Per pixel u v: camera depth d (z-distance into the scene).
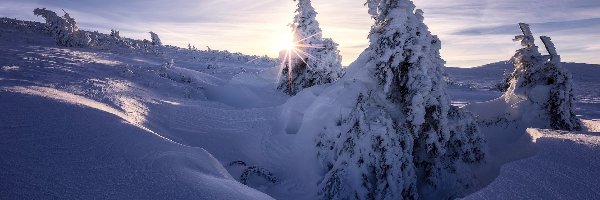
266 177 9.25
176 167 5.25
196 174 5.25
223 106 16.70
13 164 4.26
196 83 22.00
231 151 10.78
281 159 10.34
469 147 9.05
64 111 6.59
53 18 33.09
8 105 6.30
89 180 4.27
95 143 5.40
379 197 7.43
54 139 5.24
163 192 4.34
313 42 20.45
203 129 11.59
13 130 5.26
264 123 12.77
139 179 4.56
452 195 8.45
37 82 10.67
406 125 8.51
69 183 4.10
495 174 8.98
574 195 4.13
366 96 8.95
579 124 10.98
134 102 11.73
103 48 36.62
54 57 20.86
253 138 11.47
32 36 36.72
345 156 7.94
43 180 4.05
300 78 20.69
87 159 4.82
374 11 9.71
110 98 10.88
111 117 7.02
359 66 10.18
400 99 8.84
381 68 8.97
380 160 7.64
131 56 34.31
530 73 11.54
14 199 3.58
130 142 5.76
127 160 5.05
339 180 7.63
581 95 44.06
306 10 20.58
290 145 10.62
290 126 11.77
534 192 4.35
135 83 16.80
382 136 7.77
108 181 4.34
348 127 8.38
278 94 20.53
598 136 6.54
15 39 31.28
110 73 18.19
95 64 20.56
